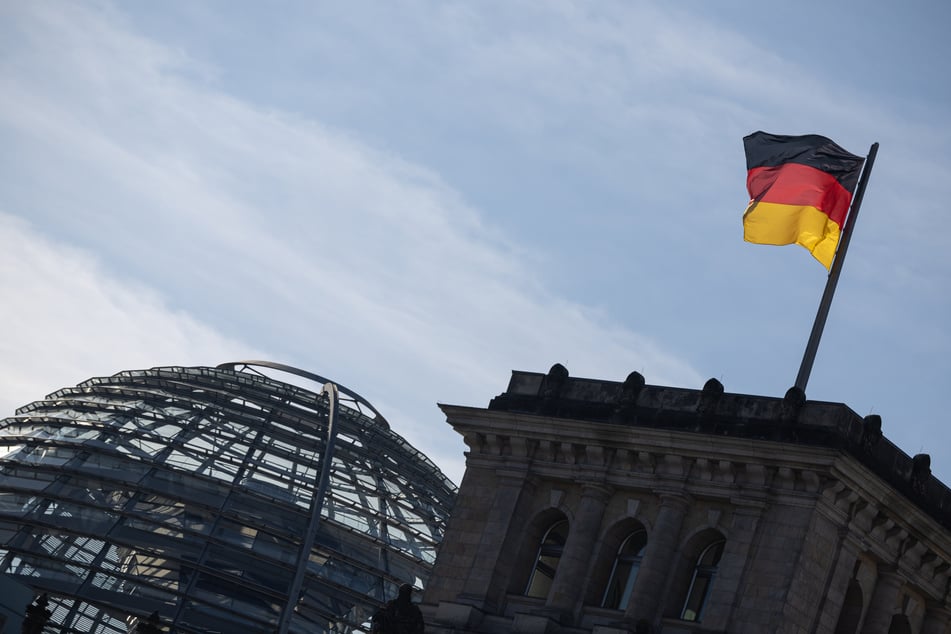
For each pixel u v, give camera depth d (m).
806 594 88.25
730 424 91.94
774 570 88.25
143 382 174.62
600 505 94.31
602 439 94.38
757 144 97.31
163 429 166.38
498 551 95.19
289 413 171.12
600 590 93.44
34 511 154.25
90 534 152.12
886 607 92.44
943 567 94.94
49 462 160.75
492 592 94.81
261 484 160.88
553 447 96.06
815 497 88.62
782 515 89.38
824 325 94.25
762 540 89.25
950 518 95.25
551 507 95.94
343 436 172.38
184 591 148.88
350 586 155.62
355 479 166.88
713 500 91.88
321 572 155.38
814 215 94.94
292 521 158.25
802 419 91.00
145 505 156.50
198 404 170.75
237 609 149.25
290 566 154.00
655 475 93.12
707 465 91.56
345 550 158.25
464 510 97.38
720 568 89.62
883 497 90.31
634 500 93.88
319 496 159.88
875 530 91.38
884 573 92.88
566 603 92.69
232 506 157.50
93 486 158.25
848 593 92.38
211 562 152.12
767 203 95.50
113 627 146.12
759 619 87.62
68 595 146.62
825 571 89.25
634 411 94.94
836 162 95.62
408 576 160.00
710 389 93.62
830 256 95.38
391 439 176.62
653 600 90.69
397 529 164.12
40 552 150.25
